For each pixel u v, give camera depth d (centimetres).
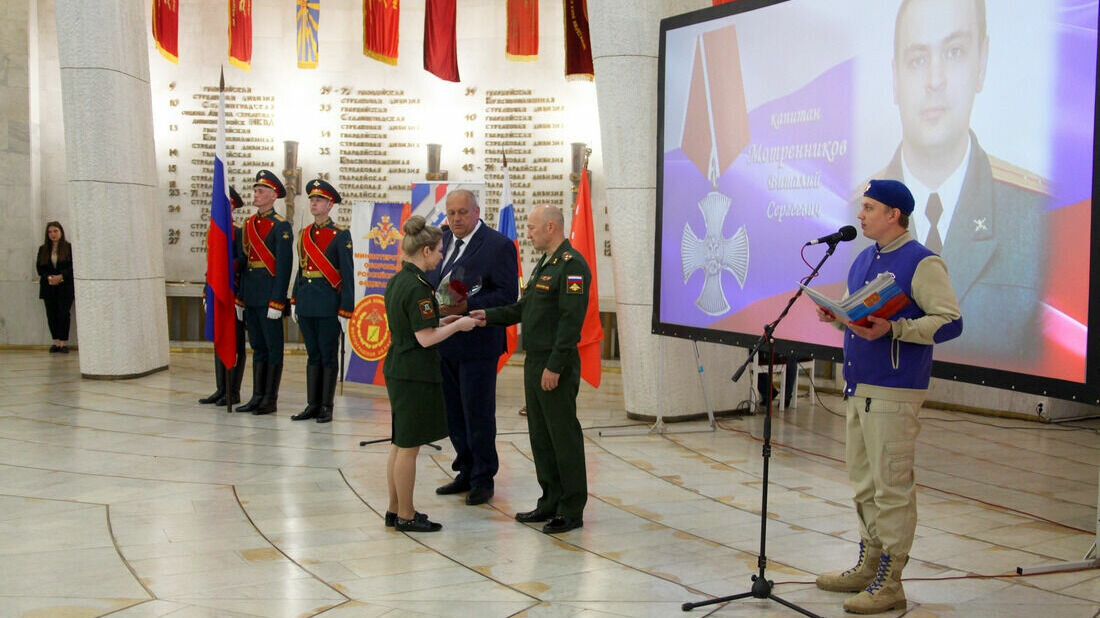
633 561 513
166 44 1234
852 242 649
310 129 1494
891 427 429
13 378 1146
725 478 714
